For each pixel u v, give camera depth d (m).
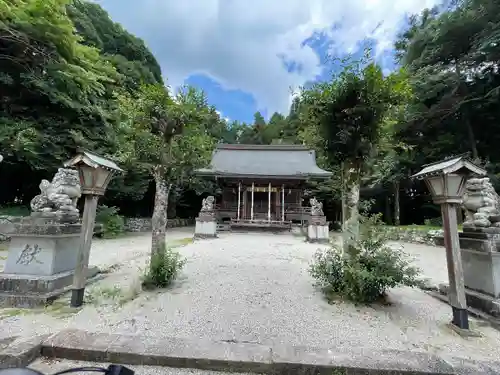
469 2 13.12
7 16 7.79
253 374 2.08
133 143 5.33
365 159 4.14
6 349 2.12
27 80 8.73
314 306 3.51
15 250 3.82
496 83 13.48
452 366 2.08
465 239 3.55
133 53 19.59
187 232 14.98
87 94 10.73
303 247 9.07
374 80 3.79
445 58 14.70
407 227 13.47
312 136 4.68
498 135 14.45
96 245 9.34
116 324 2.85
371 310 3.42
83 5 16.33
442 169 2.91
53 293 3.47
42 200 4.04
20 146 8.23
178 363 2.14
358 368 2.05
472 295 3.42
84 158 3.36
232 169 17.42
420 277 5.25
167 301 3.58
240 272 5.21
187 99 5.25
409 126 14.98
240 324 2.94
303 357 2.17
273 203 18.34
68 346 2.23
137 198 15.39
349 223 3.81
